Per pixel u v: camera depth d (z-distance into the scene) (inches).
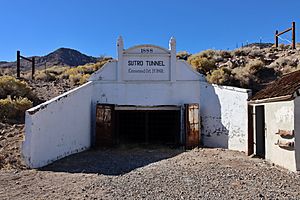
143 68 663.8
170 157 510.0
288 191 315.3
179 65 667.4
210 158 491.5
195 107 626.8
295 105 402.3
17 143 550.6
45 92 1019.9
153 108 660.7
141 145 650.8
